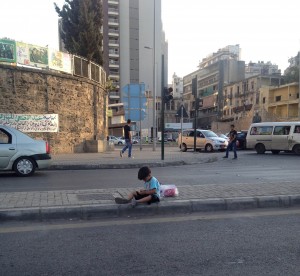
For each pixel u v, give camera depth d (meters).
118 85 88.69
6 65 18.19
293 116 62.56
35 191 7.61
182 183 9.53
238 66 90.12
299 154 21.58
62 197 6.83
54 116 20.14
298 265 3.98
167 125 77.88
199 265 3.99
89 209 6.02
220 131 64.25
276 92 68.00
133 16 89.50
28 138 11.41
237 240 4.84
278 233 5.16
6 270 3.85
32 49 19.30
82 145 22.27
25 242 4.75
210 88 94.81
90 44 27.00
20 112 18.77
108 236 5.02
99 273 3.78
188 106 94.94
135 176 11.27
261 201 6.81
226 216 6.12
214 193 7.24
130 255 4.29
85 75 22.88
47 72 19.80
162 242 4.76
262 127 23.11
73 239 4.88
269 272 3.80
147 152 23.42
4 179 10.51
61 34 28.95
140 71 89.88
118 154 20.36
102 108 25.73
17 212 5.78
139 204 6.23
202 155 19.80
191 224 5.62
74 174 11.89
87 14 27.33
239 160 18.11
